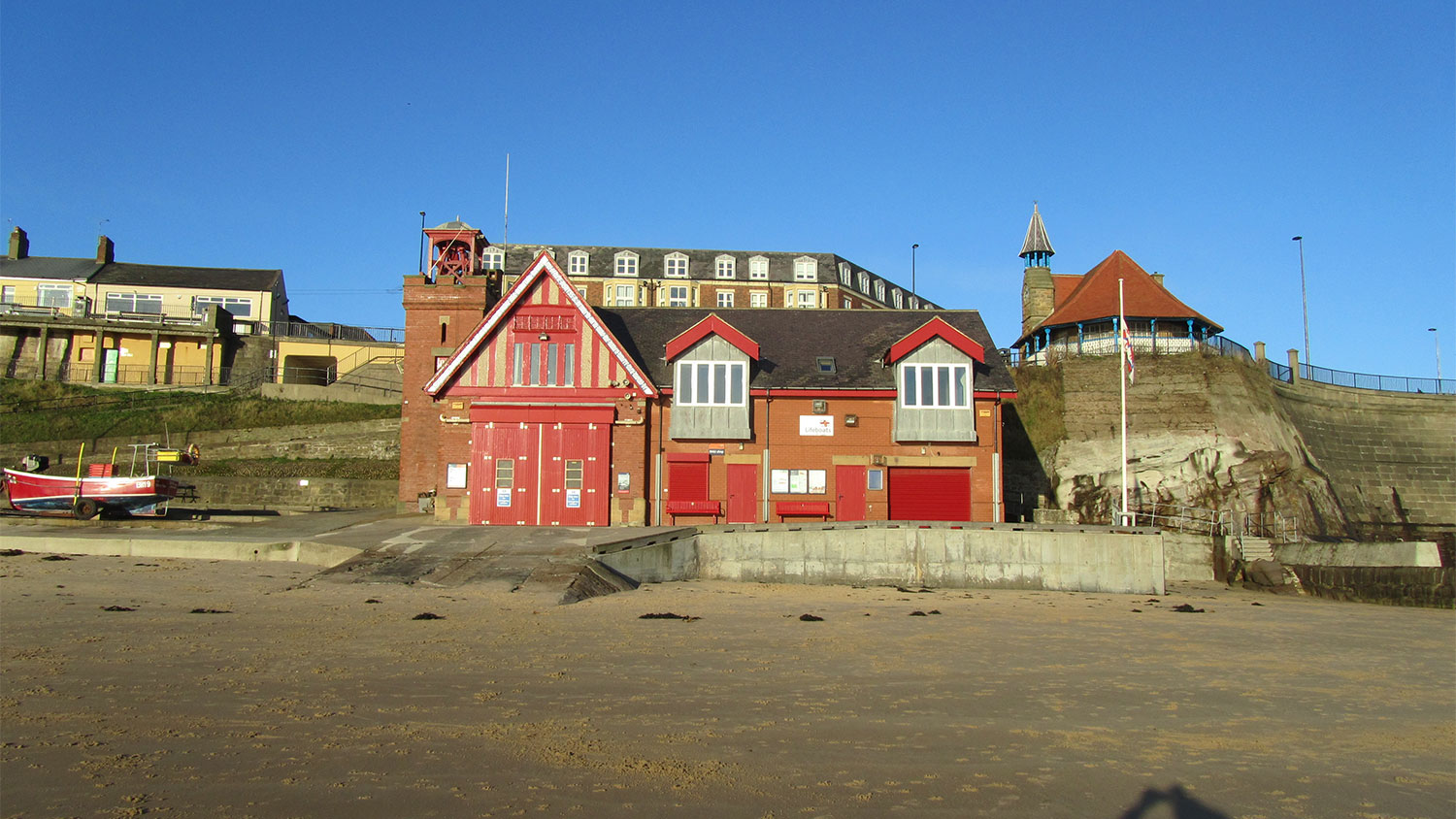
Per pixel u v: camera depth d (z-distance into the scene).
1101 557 27.78
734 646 16.48
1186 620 22.52
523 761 10.07
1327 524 43.84
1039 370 49.62
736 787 9.61
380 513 36.22
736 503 33.84
